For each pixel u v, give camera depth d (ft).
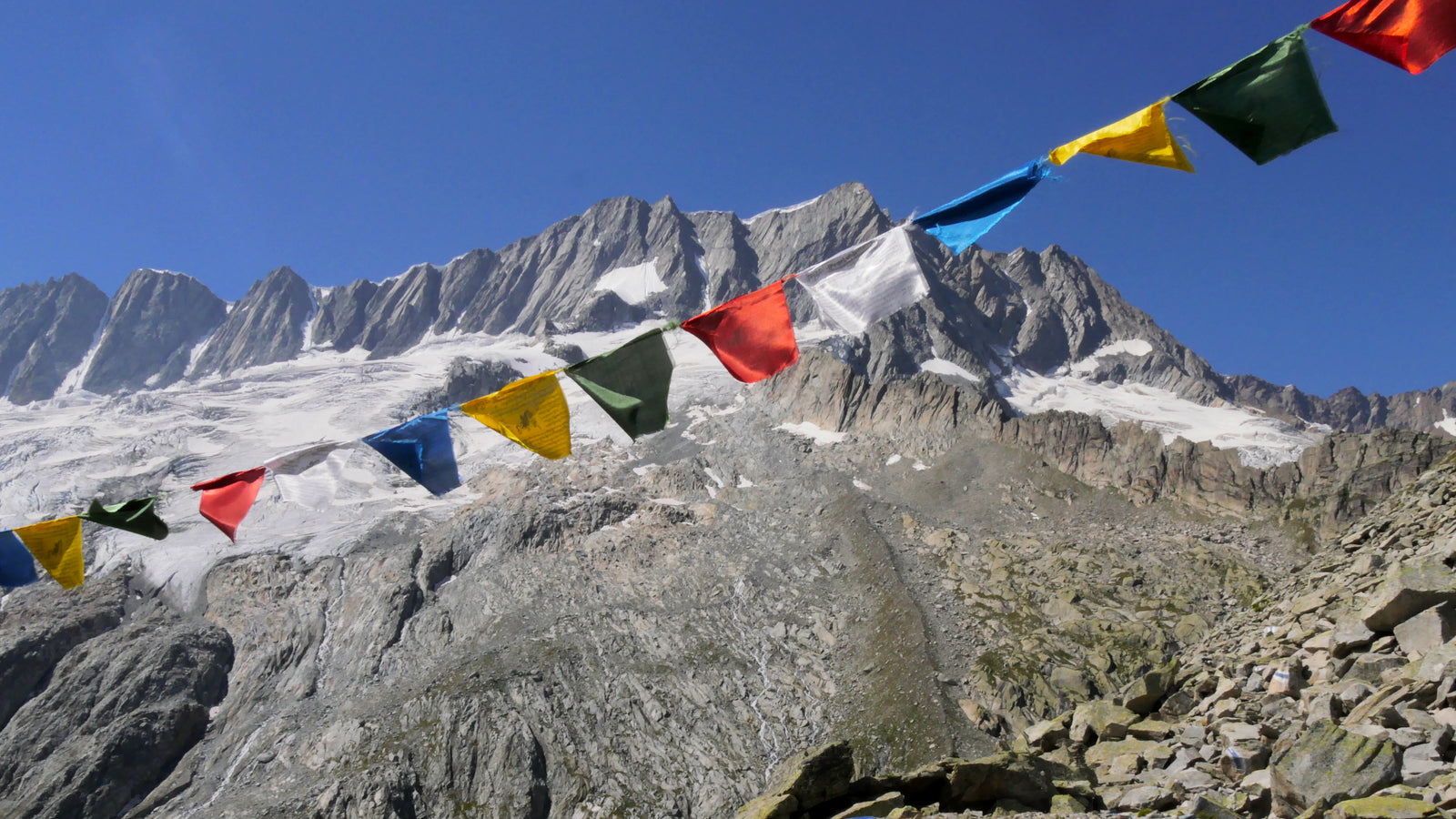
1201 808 43.27
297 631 387.55
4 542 60.64
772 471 518.78
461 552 442.09
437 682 317.01
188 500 566.36
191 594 432.25
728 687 301.22
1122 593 323.98
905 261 41.16
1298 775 40.70
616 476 536.83
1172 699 62.59
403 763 278.67
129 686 346.74
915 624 312.09
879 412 566.36
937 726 253.03
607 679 311.06
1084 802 52.65
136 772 309.01
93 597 428.56
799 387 626.23
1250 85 35.12
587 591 387.96
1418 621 49.21
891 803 56.08
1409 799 35.50
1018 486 455.22
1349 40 34.06
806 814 58.65
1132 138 37.24
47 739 328.08
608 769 271.69
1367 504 368.48
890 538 400.88
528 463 583.58
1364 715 44.09
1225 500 414.41
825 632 328.29
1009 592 336.70
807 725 274.98
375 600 396.78
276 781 288.30
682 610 359.66
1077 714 66.28
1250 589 318.04
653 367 46.01
